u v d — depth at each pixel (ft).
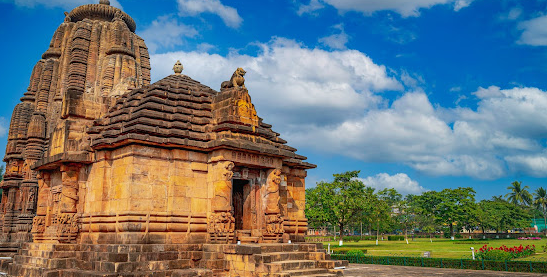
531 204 358.84
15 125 125.18
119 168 60.13
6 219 116.88
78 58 111.86
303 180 84.94
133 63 116.47
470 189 236.43
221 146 61.62
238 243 62.49
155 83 74.43
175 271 53.88
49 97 122.83
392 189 175.94
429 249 148.46
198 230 61.77
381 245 182.60
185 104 68.64
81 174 64.75
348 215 162.50
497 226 282.15
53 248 58.80
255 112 71.36
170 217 59.36
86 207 63.67
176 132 61.87
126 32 118.42
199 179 63.72
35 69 132.77
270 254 55.88
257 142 69.31
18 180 121.19
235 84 71.41
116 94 86.48
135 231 56.29
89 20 119.24
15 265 62.85
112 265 50.21
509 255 86.99
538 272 73.97
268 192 69.36
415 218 289.74
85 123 72.64
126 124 63.00
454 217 232.12
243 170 67.72
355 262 105.91
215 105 70.38
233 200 74.84
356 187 164.35
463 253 118.01
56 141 73.20
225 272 57.47
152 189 59.36
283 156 69.67
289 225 78.07
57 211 68.33
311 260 59.98
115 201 59.16
